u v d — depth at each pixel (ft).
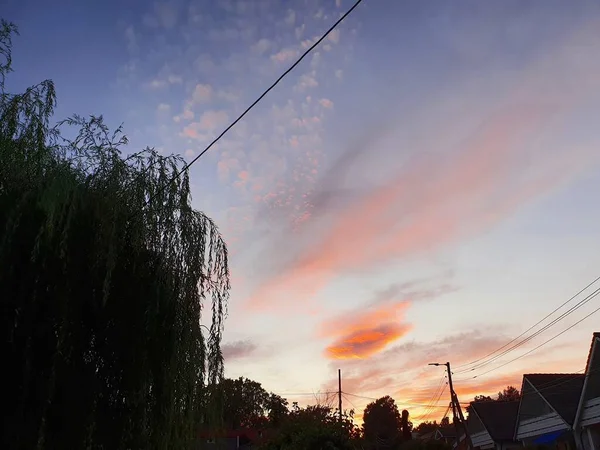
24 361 20.79
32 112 25.55
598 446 95.04
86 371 21.86
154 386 23.91
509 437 132.87
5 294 20.89
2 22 27.07
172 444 24.20
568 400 109.50
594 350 92.02
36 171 24.11
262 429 78.69
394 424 263.49
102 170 25.12
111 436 22.15
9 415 20.39
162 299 24.39
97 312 22.81
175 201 26.55
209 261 28.27
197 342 25.91
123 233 24.13
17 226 21.33
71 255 22.30
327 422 55.26
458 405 129.08
